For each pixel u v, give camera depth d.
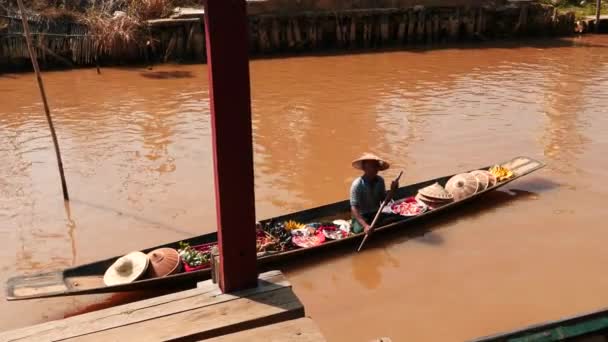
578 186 8.48
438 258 6.60
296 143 10.43
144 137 10.70
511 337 3.88
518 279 6.18
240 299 3.45
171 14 18.25
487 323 5.49
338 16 19.52
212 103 3.10
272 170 9.20
